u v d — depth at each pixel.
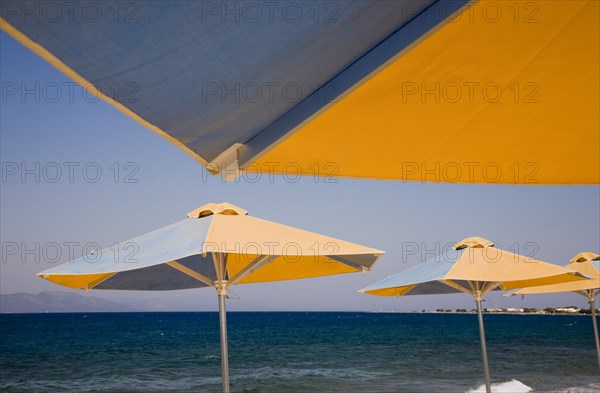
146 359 29.23
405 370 22.66
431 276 6.59
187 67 1.34
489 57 1.97
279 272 5.61
